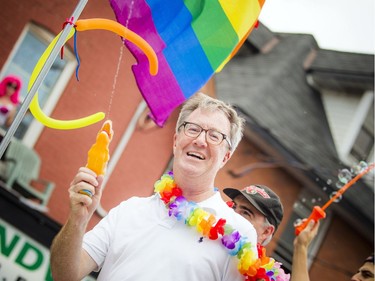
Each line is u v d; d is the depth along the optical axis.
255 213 4.00
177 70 3.58
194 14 3.59
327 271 14.25
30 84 3.12
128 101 10.86
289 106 14.18
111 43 10.54
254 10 3.69
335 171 13.89
